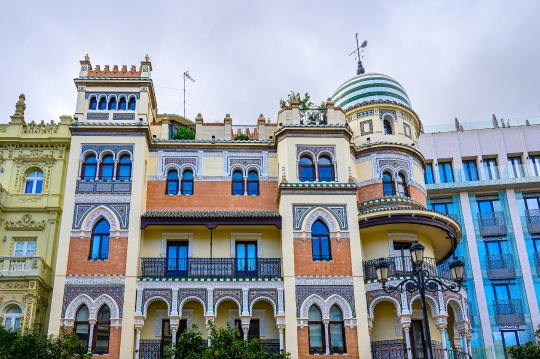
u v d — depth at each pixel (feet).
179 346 77.36
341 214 96.27
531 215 136.67
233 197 101.65
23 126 106.63
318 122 109.91
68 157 104.99
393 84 116.47
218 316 92.73
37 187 103.91
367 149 107.34
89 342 85.92
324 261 93.09
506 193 139.64
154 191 100.78
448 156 145.48
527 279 130.00
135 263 90.68
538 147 145.07
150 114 107.65
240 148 104.94
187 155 103.76
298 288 91.09
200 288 90.43
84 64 104.47
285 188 96.89
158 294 89.51
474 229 136.26
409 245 99.91
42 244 98.94
